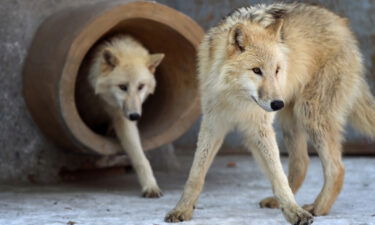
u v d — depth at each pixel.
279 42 8.73
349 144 16.64
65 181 13.00
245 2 16.94
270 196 10.84
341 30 9.99
